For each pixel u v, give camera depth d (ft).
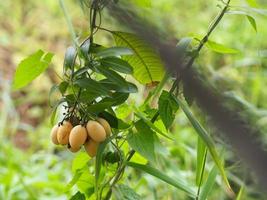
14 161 5.32
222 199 4.10
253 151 2.33
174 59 2.52
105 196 2.95
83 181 2.99
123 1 2.59
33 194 4.60
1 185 4.63
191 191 2.93
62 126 2.69
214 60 5.37
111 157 2.91
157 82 2.87
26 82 2.85
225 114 2.40
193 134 5.03
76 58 2.84
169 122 2.77
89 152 2.70
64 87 2.73
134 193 2.94
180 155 4.76
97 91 2.67
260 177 2.32
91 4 2.69
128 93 2.76
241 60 5.42
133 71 2.82
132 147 2.76
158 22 2.74
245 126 2.42
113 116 2.77
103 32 3.06
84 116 2.69
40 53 2.80
